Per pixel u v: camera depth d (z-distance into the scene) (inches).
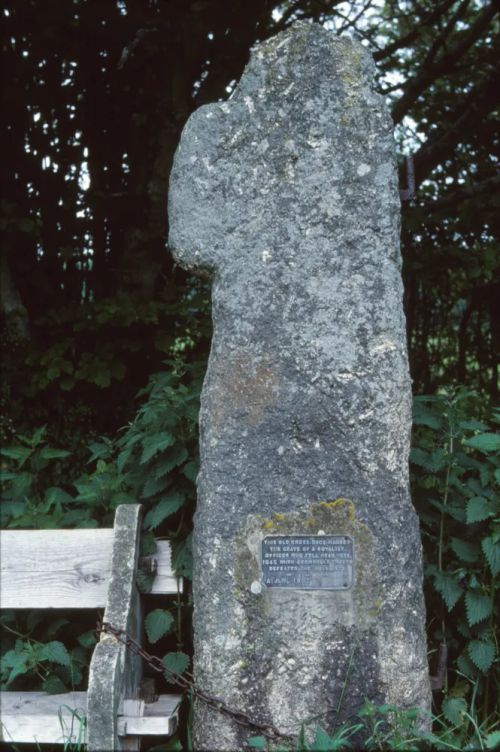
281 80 114.8
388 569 110.0
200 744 110.3
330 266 112.6
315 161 113.5
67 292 239.0
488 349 221.3
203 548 111.5
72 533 129.6
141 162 225.1
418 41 264.5
